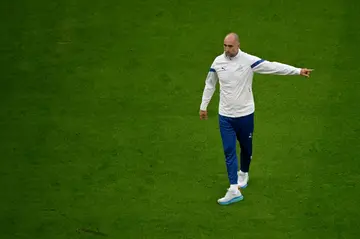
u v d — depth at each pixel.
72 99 35.72
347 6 41.19
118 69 37.75
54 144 32.50
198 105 35.00
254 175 29.98
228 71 26.47
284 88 35.91
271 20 40.53
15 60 38.56
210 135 32.81
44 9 42.25
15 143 32.66
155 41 39.59
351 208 27.78
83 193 29.25
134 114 34.47
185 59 38.25
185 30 40.25
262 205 28.08
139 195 29.00
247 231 26.67
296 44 38.69
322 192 28.73
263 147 31.77
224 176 30.09
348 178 29.50
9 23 41.25
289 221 27.17
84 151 31.97
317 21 40.22
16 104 35.44
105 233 26.89
